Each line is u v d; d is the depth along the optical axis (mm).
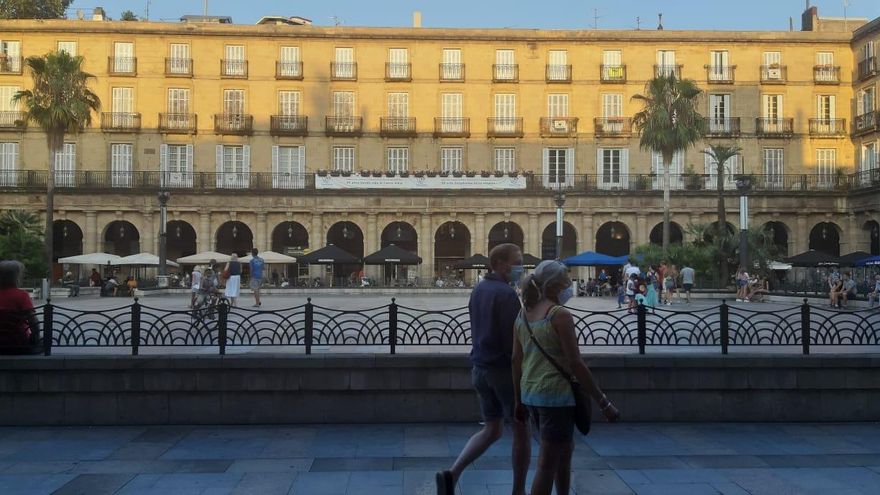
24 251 39719
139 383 12039
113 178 51531
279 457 9875
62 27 51500
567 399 6449
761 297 35906
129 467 9328
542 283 6680
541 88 54188
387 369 12148
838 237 54344
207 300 23250
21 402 12008
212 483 8547
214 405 12148
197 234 51031
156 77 52344
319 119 53500
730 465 9336
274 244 55156
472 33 53750
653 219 52406
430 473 8977
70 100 43156
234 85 52969
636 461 9555
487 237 52000
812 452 10086
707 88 54250
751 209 52594
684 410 12266
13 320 12242
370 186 51438
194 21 62406
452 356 12141
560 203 39906
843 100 54469
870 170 50094
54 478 8781
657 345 13109
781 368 12227
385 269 52906
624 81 54031
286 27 53062
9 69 51281
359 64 53719
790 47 54344
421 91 53969
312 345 13477
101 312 12680
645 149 49250
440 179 51594
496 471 8992
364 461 9633
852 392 12328
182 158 52531
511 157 54219
